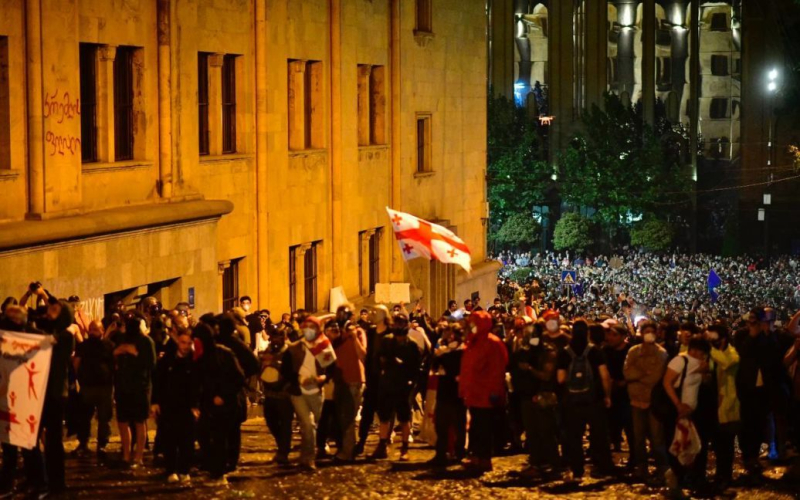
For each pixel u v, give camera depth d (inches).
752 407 732.0
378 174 1621.6
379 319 783.1
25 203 976.3
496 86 4719.5
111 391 732.7
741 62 4660.4
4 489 628.7
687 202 4416.8
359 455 785.6
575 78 4702.3
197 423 703.7
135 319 702.5
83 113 1059.3
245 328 785.6
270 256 1338.6
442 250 878.4
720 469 695.1
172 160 1146.7
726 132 4717.0
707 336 689.6
